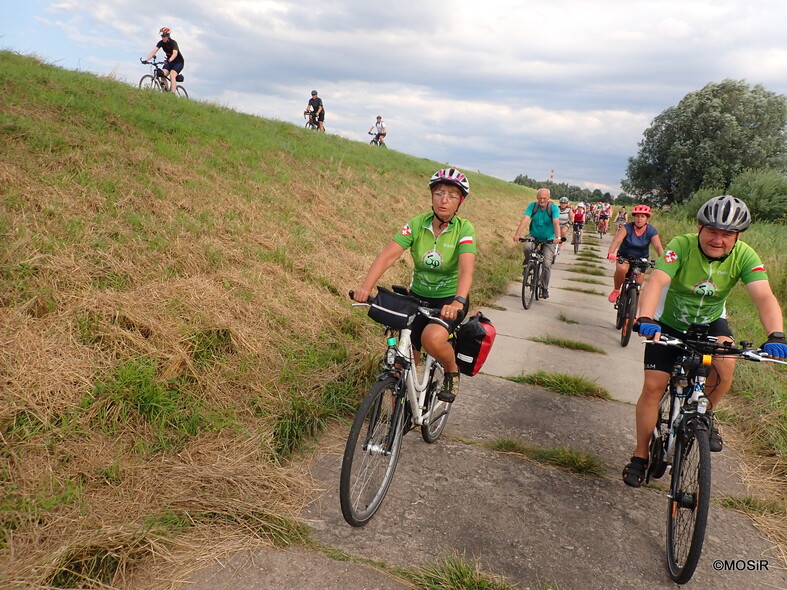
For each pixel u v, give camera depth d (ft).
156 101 36.01
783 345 8.29
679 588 8.66
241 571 8.14
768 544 9.93
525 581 8.50
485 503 10.48
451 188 10.30
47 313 12.19
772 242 52.80
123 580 7.71
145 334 12.93
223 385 12.78
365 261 25.41
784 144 151.23
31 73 29.81
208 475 10.02
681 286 10.24
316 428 12.31
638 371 18.98
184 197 22.00
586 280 37.96
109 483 9.32
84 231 15.65
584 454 12.19
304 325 16.89
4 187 16.17
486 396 15.65
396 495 10.49
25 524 8.12
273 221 24.41
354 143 63.31
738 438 13.89
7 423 9.53
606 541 9.69
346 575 8.25
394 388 9.75
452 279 11.16
